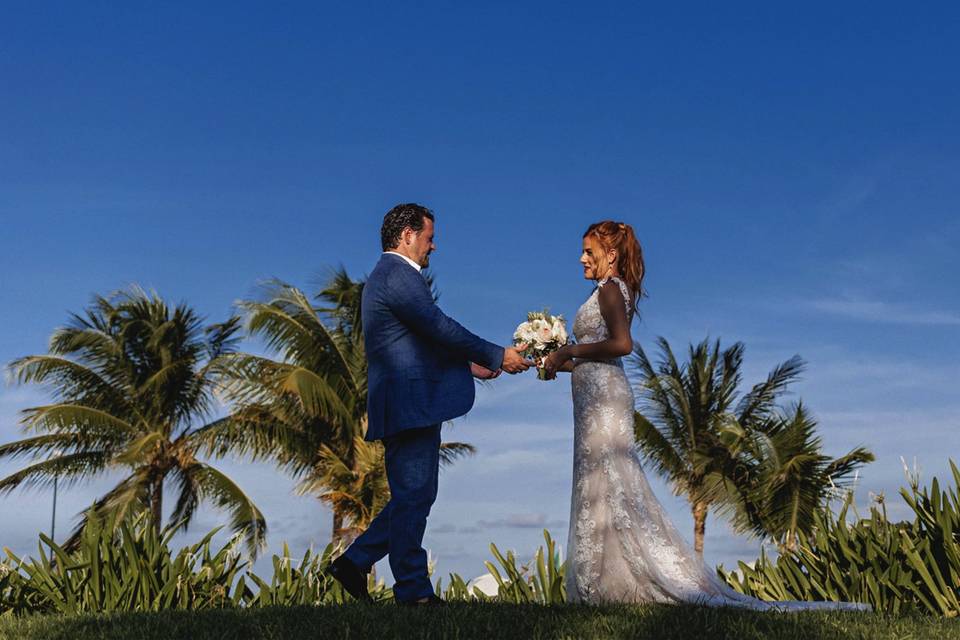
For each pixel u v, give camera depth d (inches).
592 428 208.7
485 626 166.4
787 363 999.6
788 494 874.8
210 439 910.4
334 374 914.1
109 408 948.0
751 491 928.3
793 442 911.7
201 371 947.3
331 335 932.0
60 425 878.4
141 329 957.2
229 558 267.4
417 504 187.8
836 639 165.0
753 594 270.7
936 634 175.5
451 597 280.8
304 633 161.8
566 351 206.7
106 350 942.4
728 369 1008.9
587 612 181.5
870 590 230.7
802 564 266.2
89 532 256.4
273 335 890.1
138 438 920.9
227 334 989.8
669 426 1002.7
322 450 876.0
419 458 188.5
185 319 975.0
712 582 203.9
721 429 970.7
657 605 192.7
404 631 162.1
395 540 188.5
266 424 908.0
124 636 167.0
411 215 193.6
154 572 249.4
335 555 289.3
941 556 234.2
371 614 174.2
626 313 203.9
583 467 209.3
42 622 187.6
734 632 163.9
